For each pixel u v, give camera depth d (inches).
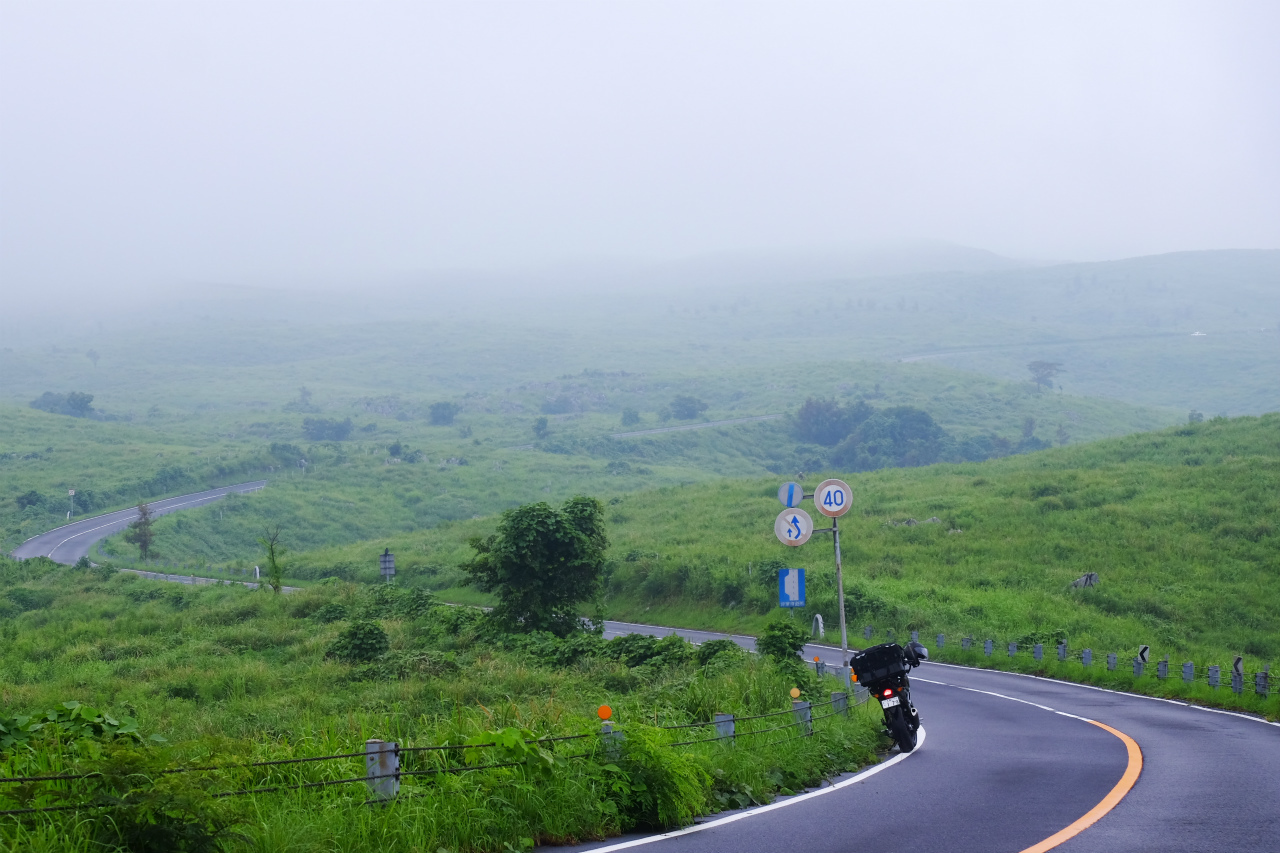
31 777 233.6
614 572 2151.8
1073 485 2689.5
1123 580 1835.6
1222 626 1598.2
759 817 356.8
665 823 343.9
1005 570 1924.2
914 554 2085.4
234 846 251.8
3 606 2030.0
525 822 309.6
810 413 7632.9
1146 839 307.7
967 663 1371.8
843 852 294.5
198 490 4736.7
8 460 5029.5
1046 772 460.4
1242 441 3147.1
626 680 854.5
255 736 467.8
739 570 1929.1
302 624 1462.8
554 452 6815.9
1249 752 542.3
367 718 495.8
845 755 492.1
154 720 667.4
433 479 5177.2
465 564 1295.5
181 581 2615.7
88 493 4244.6
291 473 5191.9
